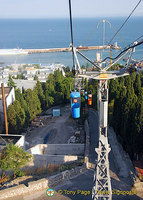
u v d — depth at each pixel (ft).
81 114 180.14
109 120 147.02
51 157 116.37
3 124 170.60
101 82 61.77
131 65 58.75
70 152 137.80
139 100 117.50
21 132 176.96
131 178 89.10
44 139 165.58
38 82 248.73
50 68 551.18
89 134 140.56
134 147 105.81
